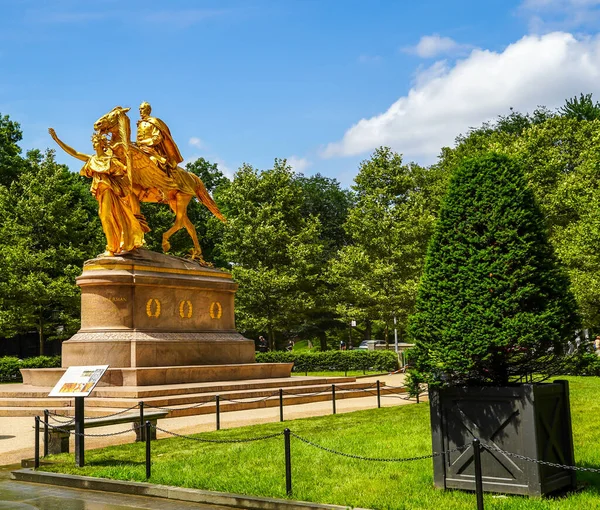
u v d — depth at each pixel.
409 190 51.25
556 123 45.28
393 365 38.62
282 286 45.28
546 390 8.81
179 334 25.08
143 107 27.14
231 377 24.97
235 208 49.56
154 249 46.41
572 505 8.12
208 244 51.88
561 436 9.14
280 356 40.25
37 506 9.69
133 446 14.25
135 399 19.89
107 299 24.05
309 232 47.91
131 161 25.17
